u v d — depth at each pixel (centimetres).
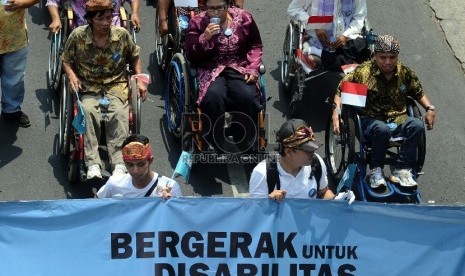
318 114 915
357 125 786
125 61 805
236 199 593
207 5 798
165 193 590
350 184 680
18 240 582
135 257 590
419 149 791
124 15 878
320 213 597
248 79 805
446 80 979
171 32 912
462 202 832
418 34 1034
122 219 588
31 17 1000
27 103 891
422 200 829
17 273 580
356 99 775
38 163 826
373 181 781
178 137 846
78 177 799
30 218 582
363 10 898
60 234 585
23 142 846
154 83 938
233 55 816
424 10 1070
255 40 827
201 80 811
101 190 648
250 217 595
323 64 879
